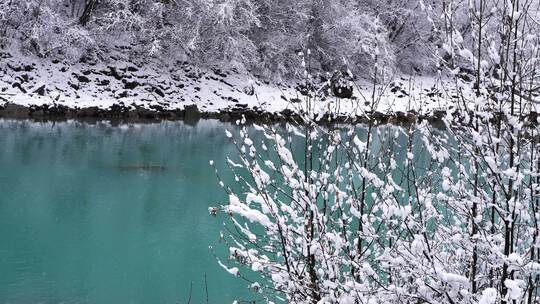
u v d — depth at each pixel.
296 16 31.89
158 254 8.93
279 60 30.47
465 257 3.40
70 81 24.59
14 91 22.48
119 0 27.70
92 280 7.84
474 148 3.16
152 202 11.80
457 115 3.13
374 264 3.81
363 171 3.35
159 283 7.82
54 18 25.45
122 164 15.12
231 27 29.73
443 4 3.06
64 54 25.80
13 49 24.41
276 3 31.70
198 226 10.37
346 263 3.49
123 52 28.42
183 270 8.32
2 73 23.14
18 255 8.50
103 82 25.67
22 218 10.21
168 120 24.78
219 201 12.08
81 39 25.89
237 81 29.59
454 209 3.28
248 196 3.38
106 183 13.09
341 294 3.29
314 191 3.50
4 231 9.48
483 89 3.00
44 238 9.31
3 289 7.33
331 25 31.09
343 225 3.60
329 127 3.94
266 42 30.53
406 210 3.07
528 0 2.87
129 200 11.86
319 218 3.52
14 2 24.56
